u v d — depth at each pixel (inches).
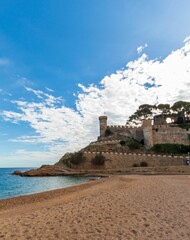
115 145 3289.9
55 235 323.0
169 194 652.7
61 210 509.0
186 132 3262.8
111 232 322.3
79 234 321.1
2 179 2509.8
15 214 514.3
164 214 412.2
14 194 1193.4
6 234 339.0
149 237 295.7
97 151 3137.3
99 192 797.9
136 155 2822.3
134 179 1302.9
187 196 613.6
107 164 2851.9
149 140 3240.7
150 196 623.5
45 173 2856.8
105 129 4005.9
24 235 331.0
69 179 2094.0
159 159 2738.7
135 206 495.2
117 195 675.4
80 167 2906.0
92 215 434.6
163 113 4249.5
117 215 421.4
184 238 288.7
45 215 465.7
